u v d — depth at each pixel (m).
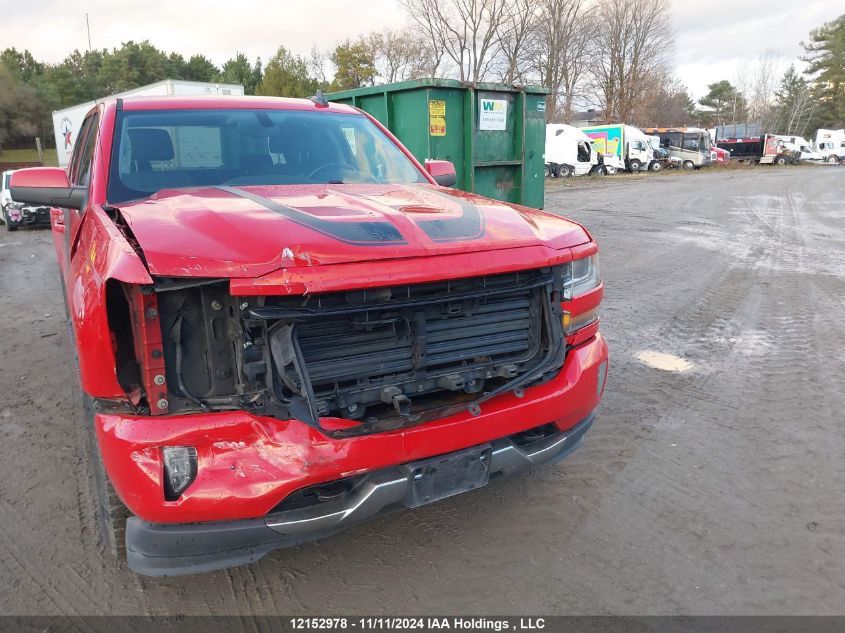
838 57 98.44
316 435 2.48
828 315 7.25
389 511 2.69
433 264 2.59
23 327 7.40
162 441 2.37
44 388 5.38
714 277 9.36
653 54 62.66
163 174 3.62
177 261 2.36
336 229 2.64
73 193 3.55
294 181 3.81
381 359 2.64
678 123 85.19
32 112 67.62
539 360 3.00
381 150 4.43
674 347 6.20
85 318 2.41
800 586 2.88
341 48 55.44
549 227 3.21
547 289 3.00
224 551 2.50
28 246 14.93
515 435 3.08
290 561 3.14
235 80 81.44
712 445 4.23
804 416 4.63
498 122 11.15
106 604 2.84
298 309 2.41
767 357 5.89
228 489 2.41
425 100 10.19
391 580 3.00
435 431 2.64
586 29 55.88
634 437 4.36
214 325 2.50
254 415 2.45
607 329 6.80
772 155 53.91
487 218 3.07
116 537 2.76
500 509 3.56
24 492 3.75
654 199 22.66
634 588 2.90
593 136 42.97
